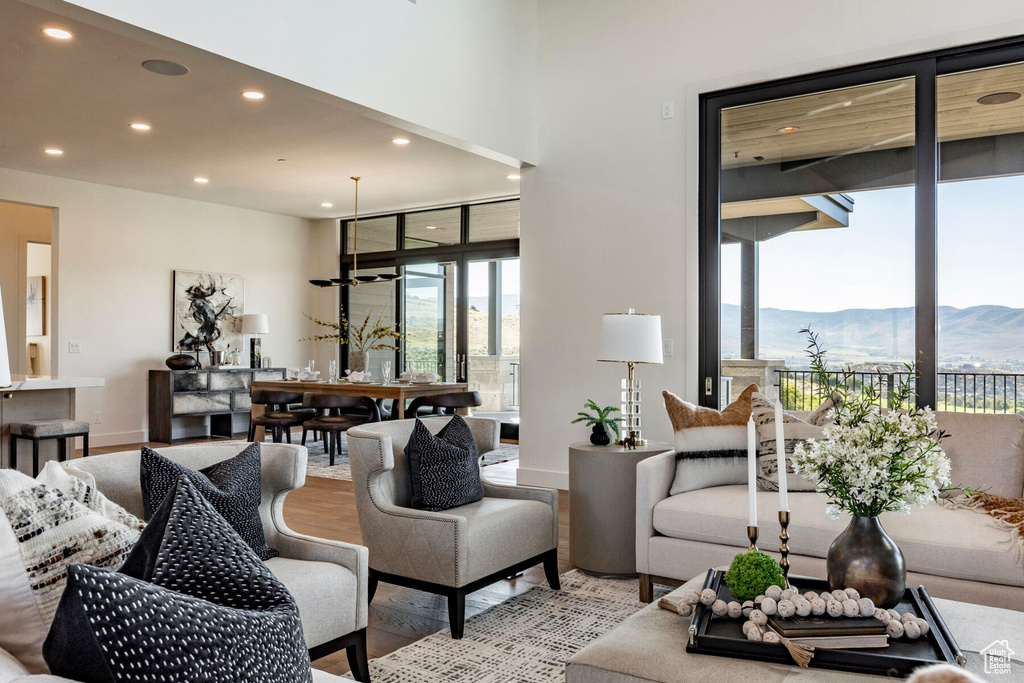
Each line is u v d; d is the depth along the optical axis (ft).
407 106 15.10
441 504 10.46
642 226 17.19
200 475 7.34
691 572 10.15
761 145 15.79
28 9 11.69
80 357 24.31
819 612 5.87
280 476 8.31
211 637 3.35
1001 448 10.03
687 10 16.65
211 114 17.08
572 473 12.07
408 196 26.73
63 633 3.21
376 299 30.83
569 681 5.81
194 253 27.73
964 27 13.47
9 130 18.34
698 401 16.33
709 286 16.31
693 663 5.56
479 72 17.06
